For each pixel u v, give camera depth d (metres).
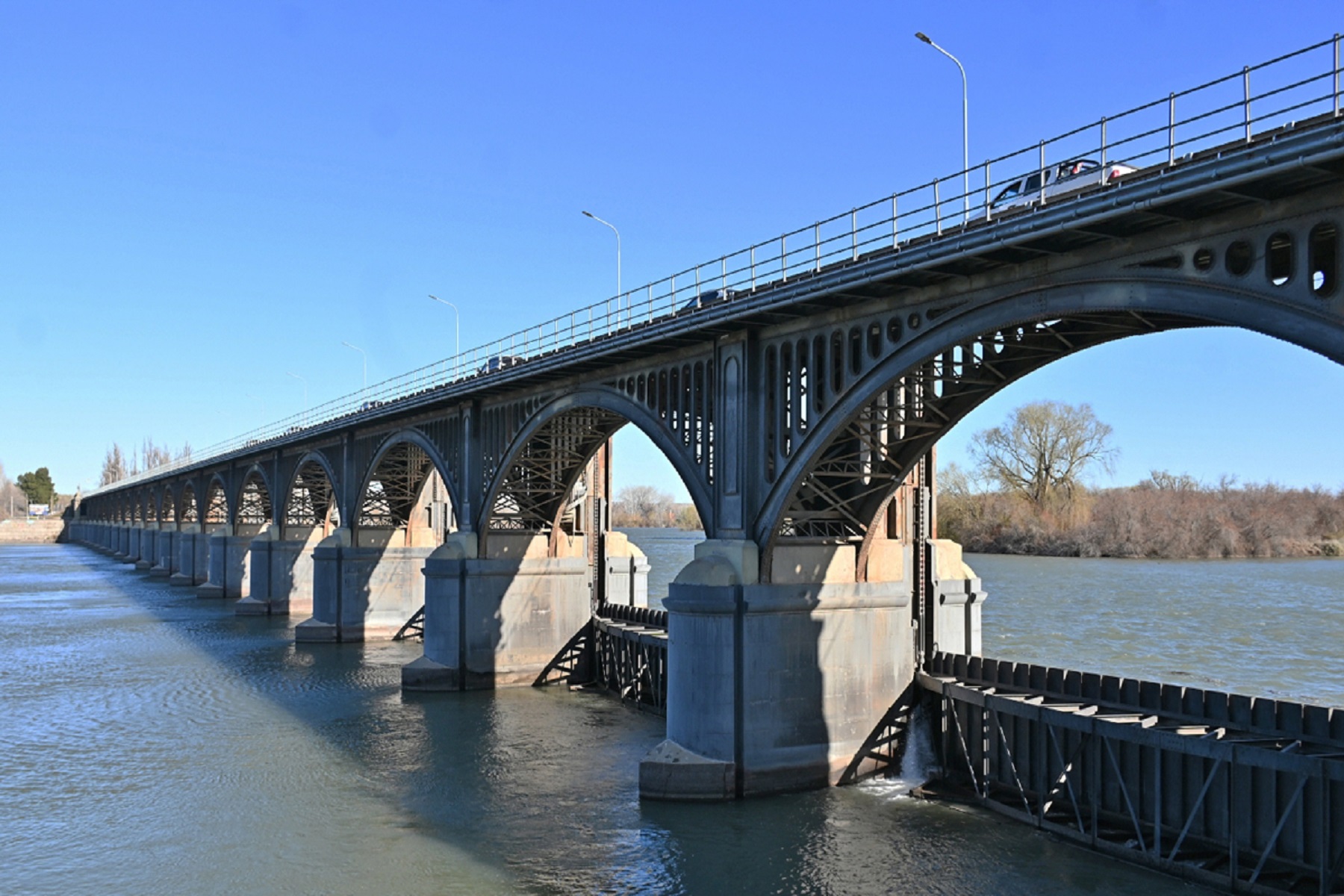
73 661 58.91
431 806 31.11
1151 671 42.91
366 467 64.75
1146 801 25.70
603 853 26.84
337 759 36.78
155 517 141.75
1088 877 24.39
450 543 50.59
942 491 121.25
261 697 48.09
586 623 52.53
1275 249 19.44
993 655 46.78
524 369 41.62
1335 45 16.02
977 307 23.83
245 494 110.00
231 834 28.92
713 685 30.98
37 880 25.86
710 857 26.31
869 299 27.03
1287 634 52.22
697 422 33.97
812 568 32.25
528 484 50.62
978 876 24.64
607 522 54.12
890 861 25.78
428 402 51.84
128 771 35.34
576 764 35.75
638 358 36.91
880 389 26.83
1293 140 16.11
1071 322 24.61
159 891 25.12
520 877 25.48
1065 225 19.88
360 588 67.00
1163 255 19.78
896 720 33.53
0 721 43.12
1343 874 21.47
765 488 30.86
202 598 95.56
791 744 31.50
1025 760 29.25
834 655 32.28
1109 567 92.06
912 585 35.00
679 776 30.73
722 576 30.89
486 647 50.19
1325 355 17.12
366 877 25.64
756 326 30.98
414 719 43.25
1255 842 23.27
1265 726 24.36
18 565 148.75
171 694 49.00
